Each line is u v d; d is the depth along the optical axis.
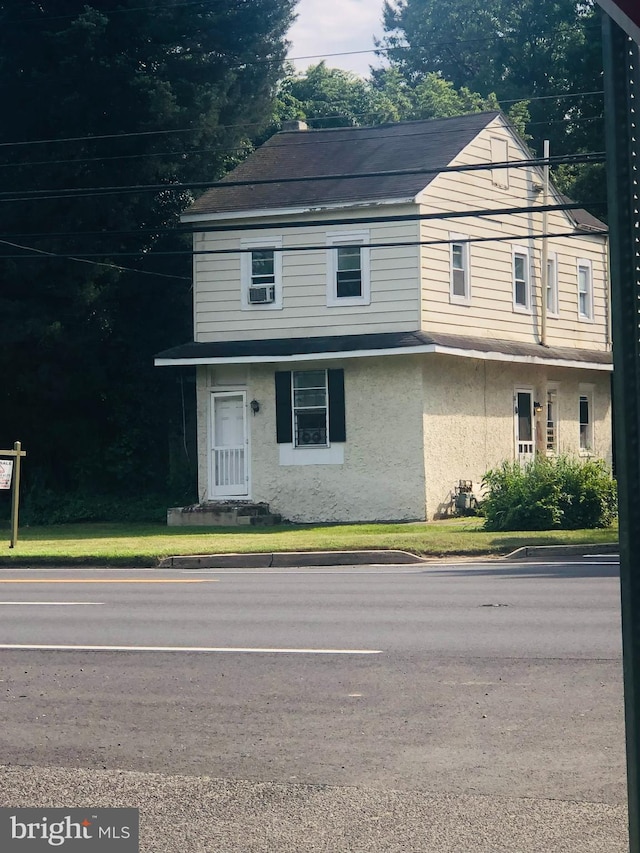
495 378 29.64
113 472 32.03
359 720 7.93
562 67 52.81
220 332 29.19
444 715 8.02
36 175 29.41
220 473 28.92
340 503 27.67
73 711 8.37
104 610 13.59
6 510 31.55
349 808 6.06
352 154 30.09
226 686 9.09
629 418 3.20
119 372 31.98
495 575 16.88
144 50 29.84
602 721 7.76
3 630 12.09
